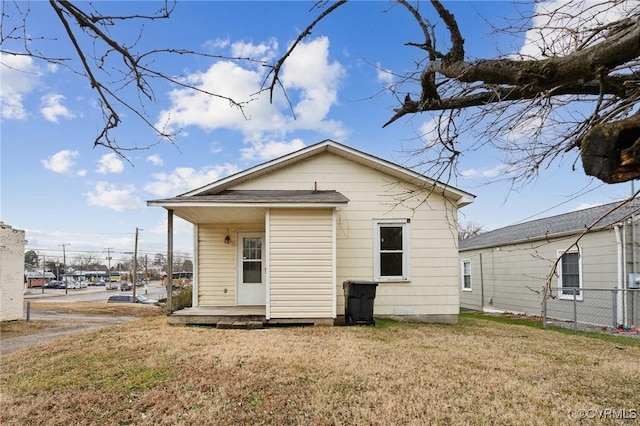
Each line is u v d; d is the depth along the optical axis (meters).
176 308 11.54
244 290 10.16
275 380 4.61
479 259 17.53
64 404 4.04
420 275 9.58
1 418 3.75
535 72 1.78
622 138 1.31
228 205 8.11
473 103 2.49
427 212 9.67
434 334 7.75
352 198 9.76
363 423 3.57
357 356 5.66
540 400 4.10
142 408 3.93
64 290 59.50
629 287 9.79
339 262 9.59
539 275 13.13
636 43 1.46
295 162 9.88
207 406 3.95
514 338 7.67
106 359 5.54
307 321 8.27
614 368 5.35
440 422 3.59
